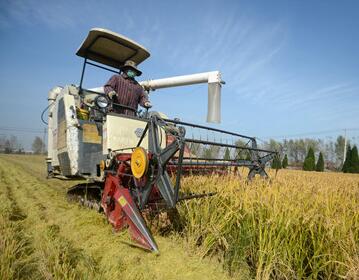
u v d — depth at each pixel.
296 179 6.09
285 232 3.41
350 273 2.94
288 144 72.94
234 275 3.38
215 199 4.26
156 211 4.41
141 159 3.81
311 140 74.31
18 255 3.38
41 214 5.47
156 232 4.49
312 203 3.81
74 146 5.83
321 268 3.15
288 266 3.26
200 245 4.17
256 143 6.12
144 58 7.07
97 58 7.00
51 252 3.40
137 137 5.52
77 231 4.40
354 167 41.84
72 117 5.99
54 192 8.55
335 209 3.66
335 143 73.38
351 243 3.14
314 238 3.37
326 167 62.41
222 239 3.74
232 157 5.66
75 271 3.00
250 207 3.85
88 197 6.02
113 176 4.55
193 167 5.50
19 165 23.66
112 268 3.19
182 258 3.65
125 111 6.14
